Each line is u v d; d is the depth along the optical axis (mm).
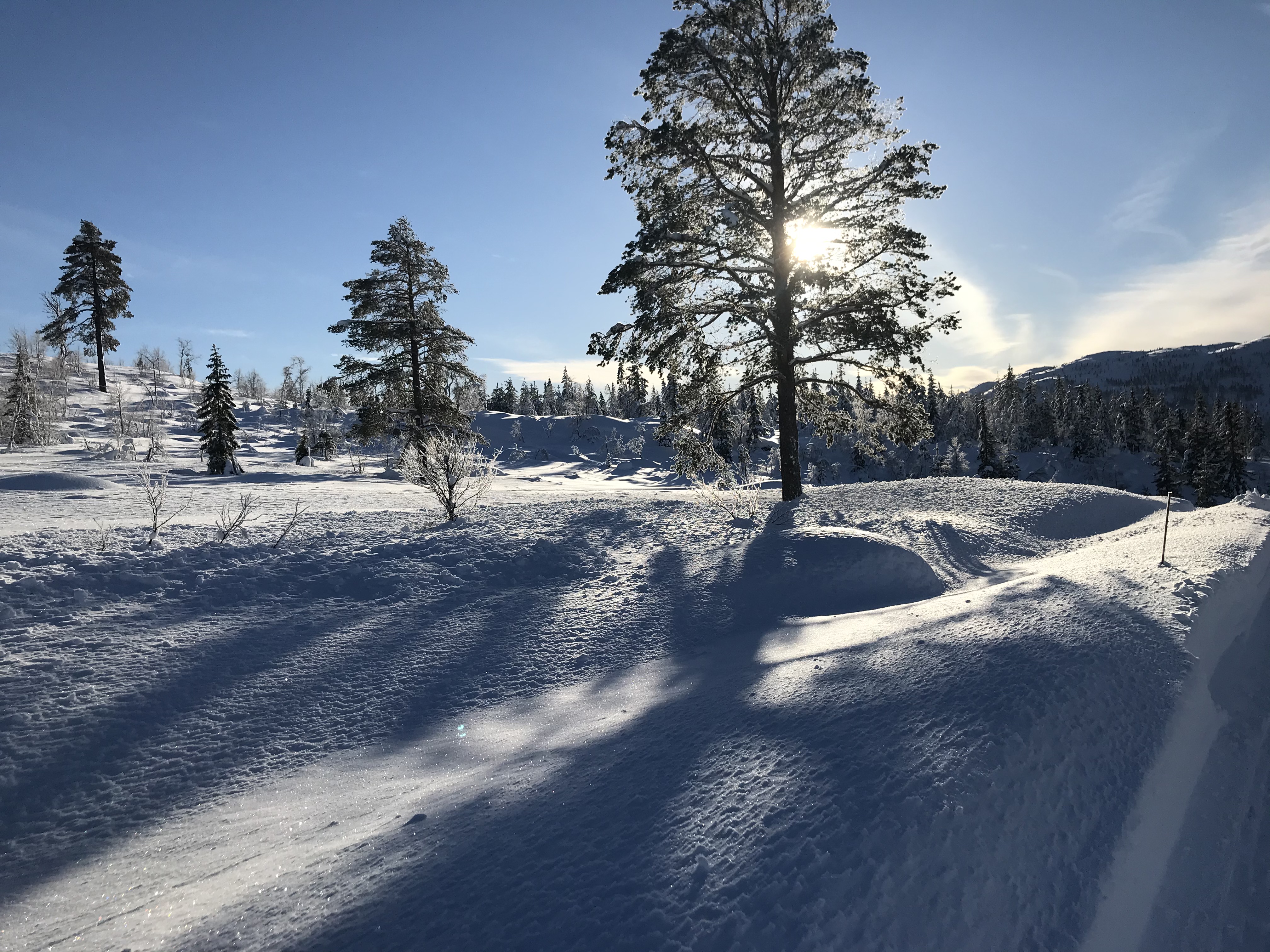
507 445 72438
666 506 14828
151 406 65625
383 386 30922
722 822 2859
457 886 2721
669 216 14047
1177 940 2533
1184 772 3521
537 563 10219
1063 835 2773
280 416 77938
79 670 6297
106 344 65500
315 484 27750
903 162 13625
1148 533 11195
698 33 14664
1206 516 11891
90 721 5602
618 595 9102
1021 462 91688
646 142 14555
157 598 8023
